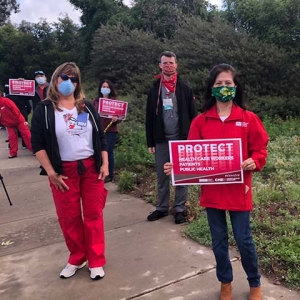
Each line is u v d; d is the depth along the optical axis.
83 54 26.75
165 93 4.75
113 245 4.34
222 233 3.04
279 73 12.98
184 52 14.76
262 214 4.64
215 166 2.94
